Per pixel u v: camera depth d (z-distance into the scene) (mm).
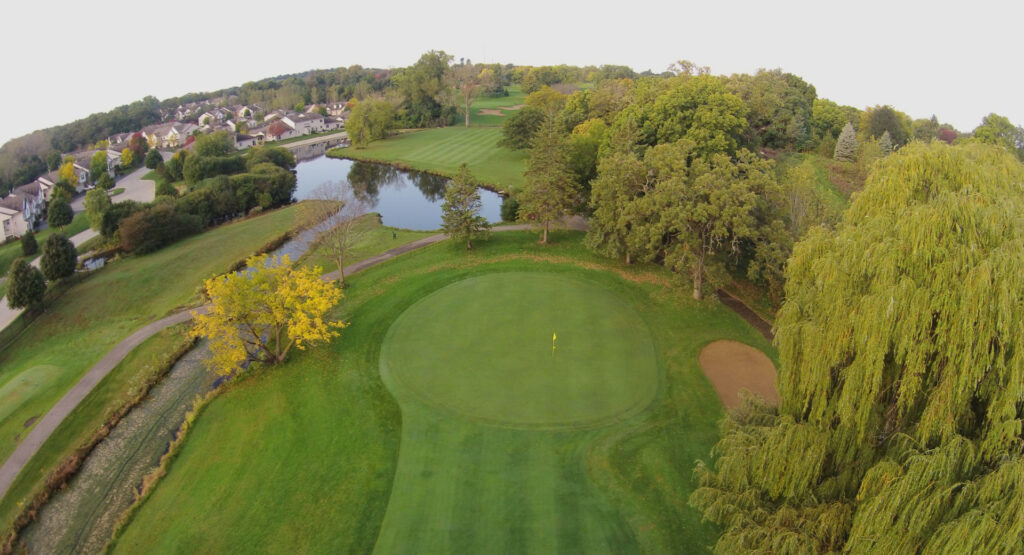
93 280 64312
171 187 101250
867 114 95500
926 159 22812
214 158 106438
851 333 21500
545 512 29203
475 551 27203
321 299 42500
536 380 39500
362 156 126562
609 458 32594
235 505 30859
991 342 18578
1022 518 15867
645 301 50188
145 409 41969
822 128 92500
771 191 45375
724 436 29531
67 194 110375
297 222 72125
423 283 55625
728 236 47688
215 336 41219
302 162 128625
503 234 69062
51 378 45969
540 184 62438
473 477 31578
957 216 19672
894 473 18922
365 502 30250
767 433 23797
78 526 32219
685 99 69688
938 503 17500
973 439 19156
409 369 41375
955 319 18562
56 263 62906
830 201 49219
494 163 111812
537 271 57344
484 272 57625
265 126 172625
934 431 19234
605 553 26859
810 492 22562
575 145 75688
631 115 72875
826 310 22562
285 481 32062
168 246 74750
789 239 43969
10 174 138500
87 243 80875
